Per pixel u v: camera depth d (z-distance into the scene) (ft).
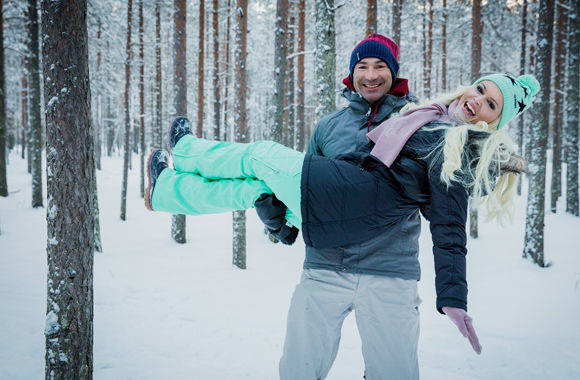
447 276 4.72
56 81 7.60
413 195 5.26
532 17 53.16
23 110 83.35
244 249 28.76
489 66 58.54
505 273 27.96
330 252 5.68
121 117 108.47
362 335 5.60
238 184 6.07
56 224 7.89
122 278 24.17
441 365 14.55
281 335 16.42
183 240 36.52
